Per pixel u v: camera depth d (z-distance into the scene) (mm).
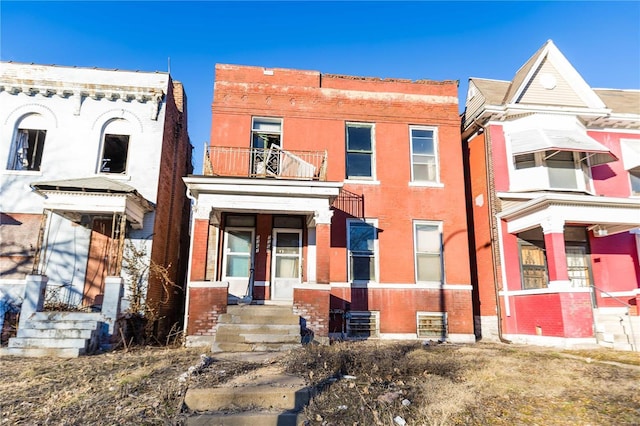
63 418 4598
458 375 6613
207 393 4977
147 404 4980
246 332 9289
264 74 13516
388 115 13914
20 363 7633
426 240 13258
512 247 13031
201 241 10344
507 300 12516
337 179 13172
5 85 12531
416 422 4641
